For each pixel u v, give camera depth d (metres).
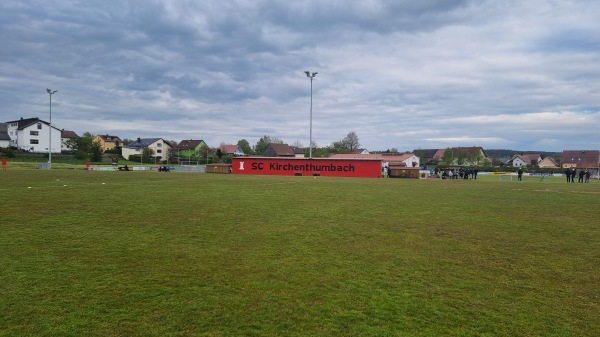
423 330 4.85
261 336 4.61
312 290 6.17
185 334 4.63
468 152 112.50
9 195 19.08
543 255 8.72
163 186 26.47
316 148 126.31
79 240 9.44
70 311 5.22
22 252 8.20
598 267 7.80
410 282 6.66
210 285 6.34
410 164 91.56
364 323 5.01
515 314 5.40
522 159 125.19
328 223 12.40
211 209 15.19
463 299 5.93
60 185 25.72
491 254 8.74
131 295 5.83
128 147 113.44
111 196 19.30
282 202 17.97
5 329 4.68
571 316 5.36
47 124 94.31
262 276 6.84
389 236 10.53
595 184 40.47
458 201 20.08
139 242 9.33
